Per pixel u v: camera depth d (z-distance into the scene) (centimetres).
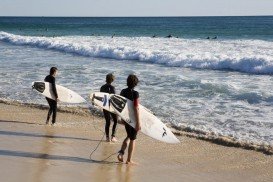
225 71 1959
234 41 3478
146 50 2612
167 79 1670
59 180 623
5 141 838
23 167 675
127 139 735
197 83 1549
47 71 1919
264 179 682
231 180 673
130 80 721
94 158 757
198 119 1088
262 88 1448
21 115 1112
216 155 807
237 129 992
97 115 1135
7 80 1677
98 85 1541
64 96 1098
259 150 839
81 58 2588
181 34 6288
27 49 3269
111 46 2897
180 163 753
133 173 685
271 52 2464
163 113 1153
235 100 1291
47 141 857
